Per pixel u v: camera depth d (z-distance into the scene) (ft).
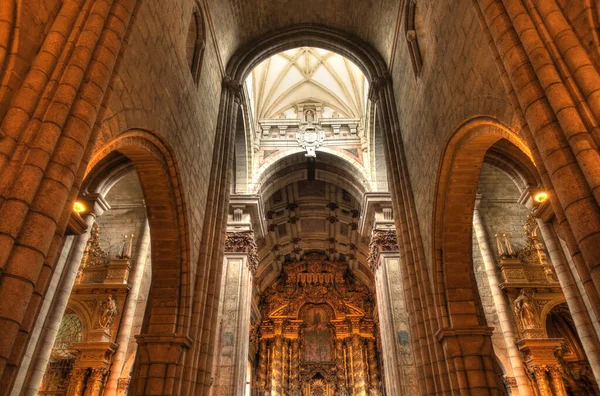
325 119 79.41
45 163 14.44
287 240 104.12
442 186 31.81
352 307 107.04
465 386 28.91
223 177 41.68
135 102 23.73
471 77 25.12
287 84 80.48
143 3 24.57
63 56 16.75
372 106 70.33
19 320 12.50
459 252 32.76
